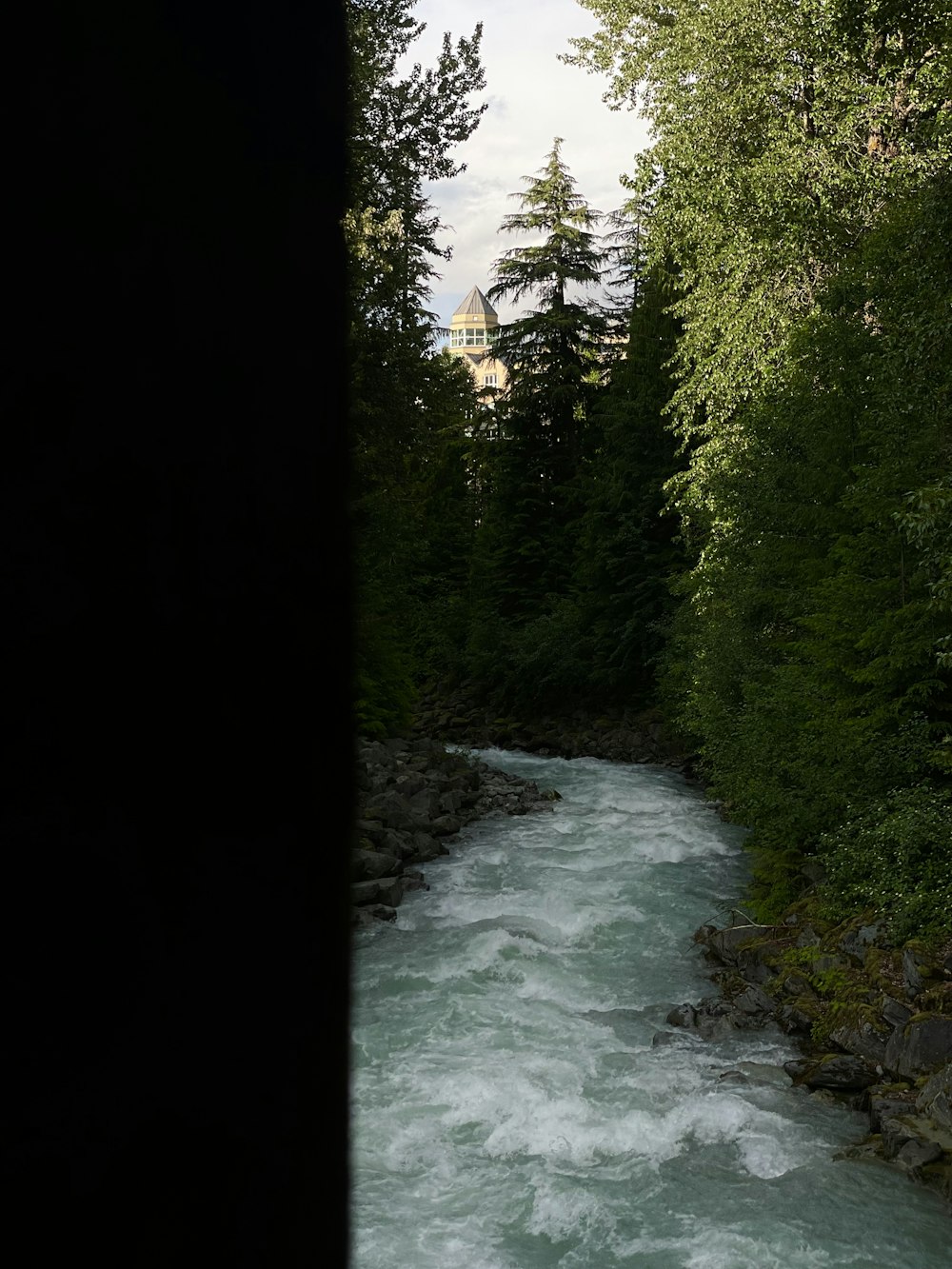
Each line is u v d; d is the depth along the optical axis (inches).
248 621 27.4
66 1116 23.4
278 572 28.4
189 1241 25.5
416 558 1096.8
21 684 23.3
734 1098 326.6
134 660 24.7
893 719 472.1
